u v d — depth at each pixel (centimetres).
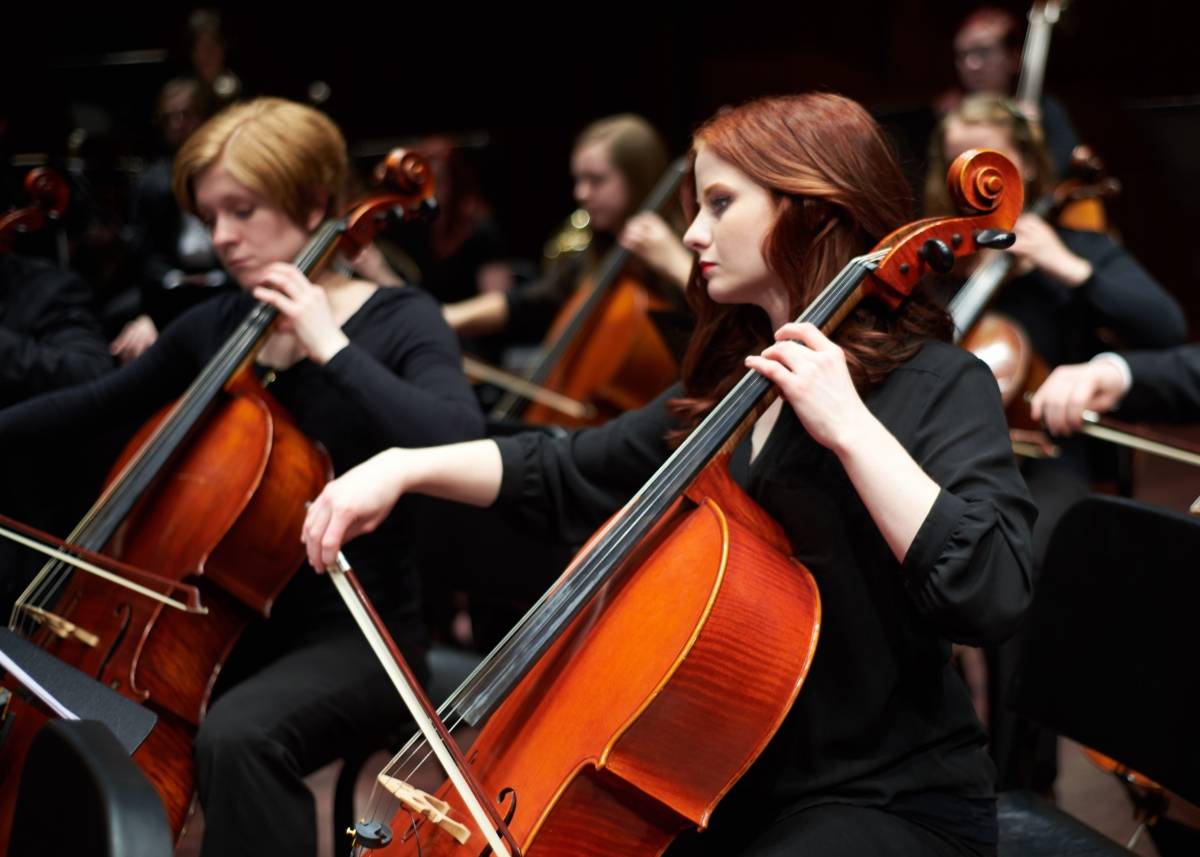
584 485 419
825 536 353
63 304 605
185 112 951
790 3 1517
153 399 531
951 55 1453
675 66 1572
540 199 1662
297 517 459
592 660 345
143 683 435
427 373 492
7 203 697
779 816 352
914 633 351
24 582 557
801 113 361
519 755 338
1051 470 638
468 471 409
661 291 817
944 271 343
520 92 1653
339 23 1563
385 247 934
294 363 502
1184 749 367
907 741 349
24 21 1283
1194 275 1270
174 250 888
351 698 456
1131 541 387
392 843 341
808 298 358
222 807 422
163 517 461
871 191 357
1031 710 413
